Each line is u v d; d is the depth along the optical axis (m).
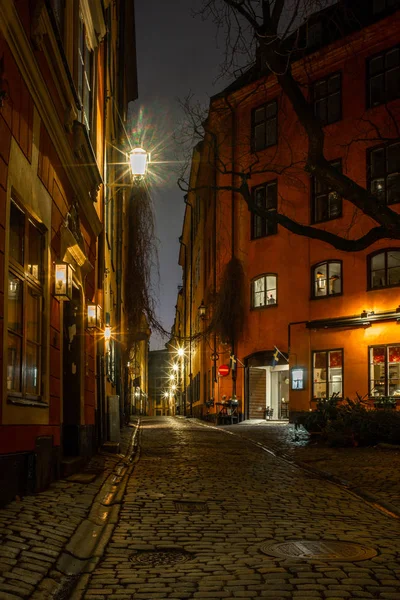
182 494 9.32
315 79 28.84
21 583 4.73
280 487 10.35
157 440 19.95
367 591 4.89
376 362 25.14
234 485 10.36
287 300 29.19
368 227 26.39
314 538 6.70
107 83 18.22
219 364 33.12
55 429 9.68
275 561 5.75
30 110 8.16
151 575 5.30
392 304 25.06
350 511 8.44
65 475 10.09
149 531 6.91
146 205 24.17
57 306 9.98
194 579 5.19
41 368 8.97
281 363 29.22
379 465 13.27
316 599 4.69
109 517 7.60
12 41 7.09
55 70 9.32
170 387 87.50
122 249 25.38
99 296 15.76
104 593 4.83
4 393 6.90
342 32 12.27
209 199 38.62
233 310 31.39
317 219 28.52
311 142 11.62
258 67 13.03
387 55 26.41
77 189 11.95
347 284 26.72
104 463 12.57
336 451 16.14
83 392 12.16
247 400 30.67
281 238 29.84
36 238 9.02
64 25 10.62
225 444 18.39
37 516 6.82
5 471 7.10
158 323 24.67
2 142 6.90
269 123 31.20
